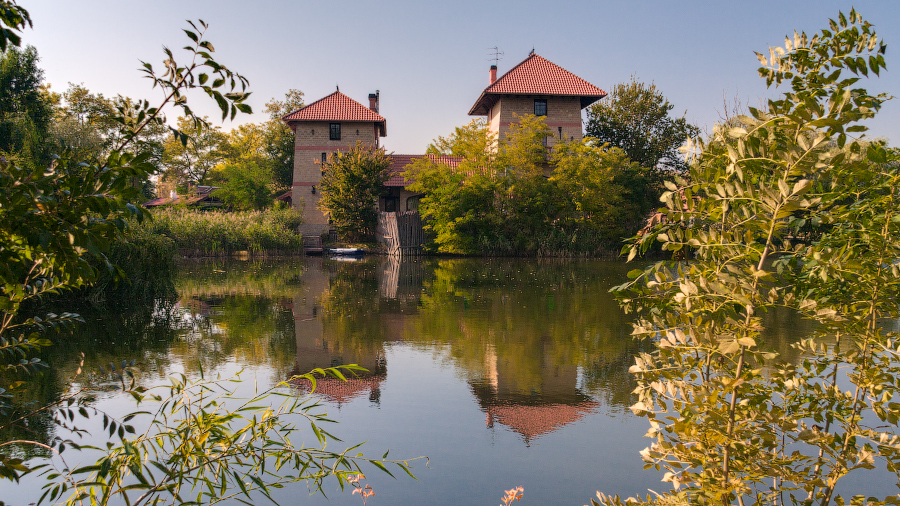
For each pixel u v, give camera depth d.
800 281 2.71
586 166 30.11
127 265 11.77
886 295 2.51
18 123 19.30
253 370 6.82
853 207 2.49
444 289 15.20
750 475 2.12
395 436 4.82
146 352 7.60
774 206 1.85
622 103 39.38
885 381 2.38
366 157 33.03
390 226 32.09
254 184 41.88
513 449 4.57
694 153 2.23
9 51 21.86
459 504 3.67
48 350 7.56
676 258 2.26
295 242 30.14
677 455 2.16
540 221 30.55
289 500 3.65
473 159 31.81
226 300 12.84
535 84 33.69
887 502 2.08
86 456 4.18
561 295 13.93
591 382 6.45
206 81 1.80
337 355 7.68
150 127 21.84
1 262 1.79
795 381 2.48
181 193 50.53
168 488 2.09
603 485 3.96
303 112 36.16
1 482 3.76
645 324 2.29
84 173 1.66
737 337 1.95
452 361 7.39
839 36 2.00
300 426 4.94
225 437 2.25
